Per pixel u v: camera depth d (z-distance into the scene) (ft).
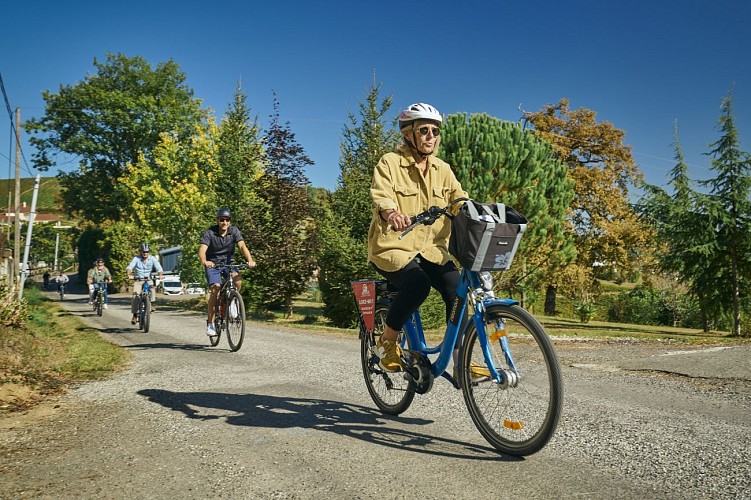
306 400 15.28
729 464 9.57
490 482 8.84
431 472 9.32
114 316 63.46
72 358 24.76
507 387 9.98
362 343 14.73
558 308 126.00
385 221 11.73
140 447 11.08
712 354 27.84
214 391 16.67
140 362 23.53
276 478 9.18
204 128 111.55
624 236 103.76
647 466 9.53
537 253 54.44
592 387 17.70
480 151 49.49
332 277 56.80
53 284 229.45
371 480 9.00
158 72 176.14
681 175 64.34
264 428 12.23
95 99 165.68
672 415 13.47
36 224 290.56
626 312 112.88
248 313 74.23
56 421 13.35
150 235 125.08
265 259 69.62
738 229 60.70
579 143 110.73
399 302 11.74
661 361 25.03
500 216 10.40
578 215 107.24
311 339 35.73
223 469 9.67
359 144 65.31
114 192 165.99
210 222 77.30
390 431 11.94
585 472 9.26
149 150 168.66
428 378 11.89
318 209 71.20
